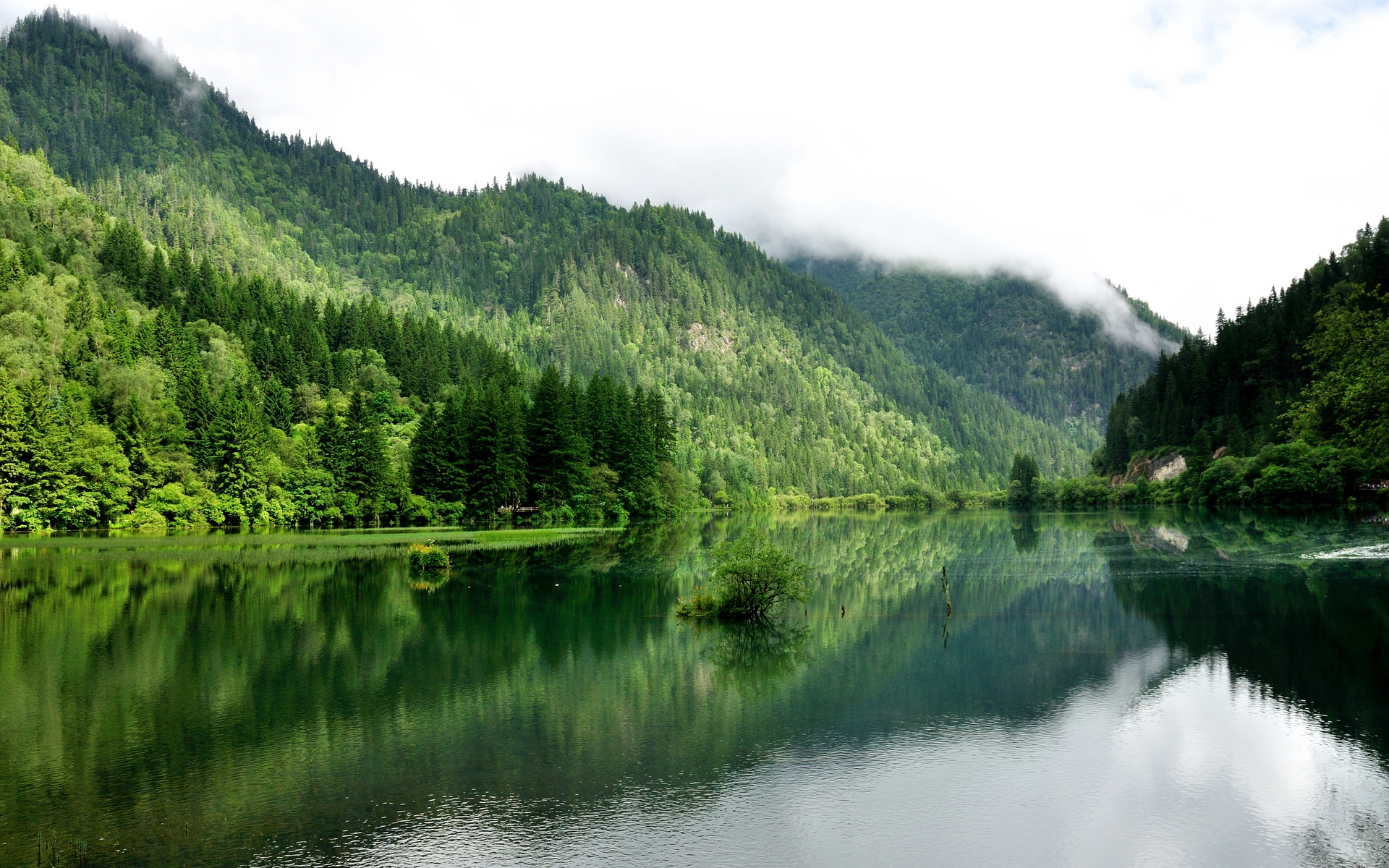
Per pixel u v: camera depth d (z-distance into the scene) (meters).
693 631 39.31
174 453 104.75
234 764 21.67
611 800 19.45
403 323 199.25
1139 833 17.89
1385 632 37.09
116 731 24.14
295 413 149.12
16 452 91.00
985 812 18.95
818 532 119.31
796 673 31.28
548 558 69.94
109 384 110.25
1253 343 169.50
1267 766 21.69
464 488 111.31
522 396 158.25
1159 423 185.62
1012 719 25.64
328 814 18.58
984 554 78.50
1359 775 21.09
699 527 125.50
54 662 32.41
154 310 163.88
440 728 24.59
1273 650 34.25
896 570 65.50
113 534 91.44
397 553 71.62
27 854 16.69
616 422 125.12
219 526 103.25
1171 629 39.12
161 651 34.22
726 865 16.39
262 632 38.16
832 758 22.28
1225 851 17.12
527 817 18.53
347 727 24.61
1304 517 108.69
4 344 113.62
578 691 28.72
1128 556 72.62
